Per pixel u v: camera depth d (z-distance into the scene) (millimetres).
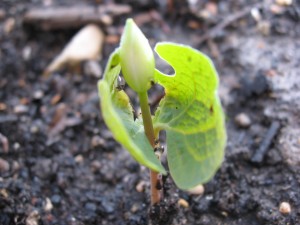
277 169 141
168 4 195
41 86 180
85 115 165
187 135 99
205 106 93
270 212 131
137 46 93
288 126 149
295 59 169
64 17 193
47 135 161
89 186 148
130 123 103
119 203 142
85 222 139
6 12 205
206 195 137
